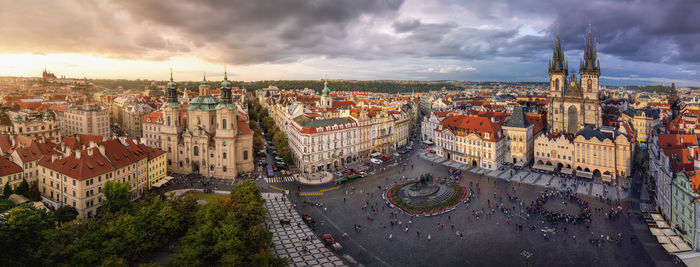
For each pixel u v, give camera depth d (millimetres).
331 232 123875
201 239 94438
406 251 110750
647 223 127312
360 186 172500
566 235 119438
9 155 155000
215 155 185625
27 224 83688
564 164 193875
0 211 109000
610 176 172500
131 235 95750
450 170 198750
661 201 134000
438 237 119375
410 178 184625
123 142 165625
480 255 107938
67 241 93000
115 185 124875
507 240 116688
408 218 134500
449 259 106062
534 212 137625
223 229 95750
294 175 191625
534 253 108562
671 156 131375
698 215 104812
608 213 136625
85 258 86812
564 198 153250
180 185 172250
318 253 109438
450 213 138375
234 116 185500
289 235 121312
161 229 103688
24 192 135750
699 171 111250
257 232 100500
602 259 104750
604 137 182625
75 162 135125
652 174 168625
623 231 121875
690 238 109312
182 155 191500
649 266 100625
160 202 115938
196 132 187250
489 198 154000
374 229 125750
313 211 141750
